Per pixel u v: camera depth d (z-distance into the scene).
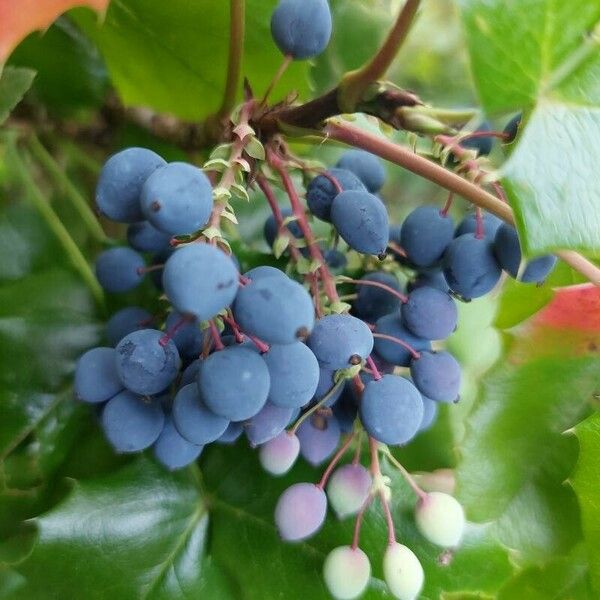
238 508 0.11
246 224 0.14
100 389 0.09
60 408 0.11
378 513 0.11
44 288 0.12
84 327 0.12
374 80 0.09
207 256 0.07
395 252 0.10
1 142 0.12
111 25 0.12
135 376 0.08
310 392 0.08
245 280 0.07
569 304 0.12
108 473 0.11
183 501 0.11
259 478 0.11
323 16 0.09
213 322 0.08
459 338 0.17
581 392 0.12
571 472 0.11
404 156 0.09
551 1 0.06
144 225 0.10
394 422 0.09
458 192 0.09
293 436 0.09
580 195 0.07
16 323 0.11
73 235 0.12
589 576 0.11
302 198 0.11
